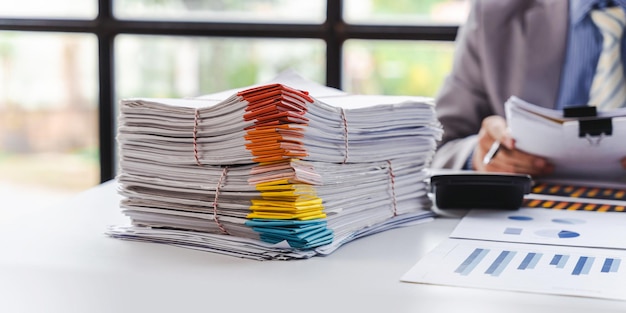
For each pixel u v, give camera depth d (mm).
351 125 965
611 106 1772
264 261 848
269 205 874
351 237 957
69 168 2785
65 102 2705
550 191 1331
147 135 963
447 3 2359
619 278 774
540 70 1841
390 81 2443
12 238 957
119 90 2625
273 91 863
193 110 919
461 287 742
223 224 918
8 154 2838
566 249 911
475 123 1888
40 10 2598
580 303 694
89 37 2592
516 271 803
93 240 951
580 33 1827
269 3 2475
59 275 786
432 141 1146
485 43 1889
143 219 975
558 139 1311
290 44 2502
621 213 1159
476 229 1036
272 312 672
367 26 2393
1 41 2688
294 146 860
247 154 881
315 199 893
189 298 710
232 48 2564
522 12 1882
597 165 1343
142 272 797
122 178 988
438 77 2418
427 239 980
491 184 1178
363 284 754
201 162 919
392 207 1064
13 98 2752
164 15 2543
